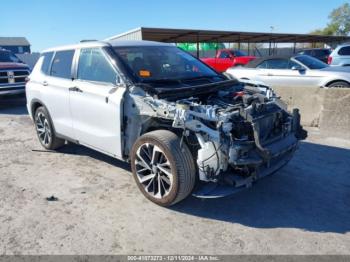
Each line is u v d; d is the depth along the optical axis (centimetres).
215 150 340
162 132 377
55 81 534
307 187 447
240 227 355
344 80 902
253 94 439
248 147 350
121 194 428
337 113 695
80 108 482
